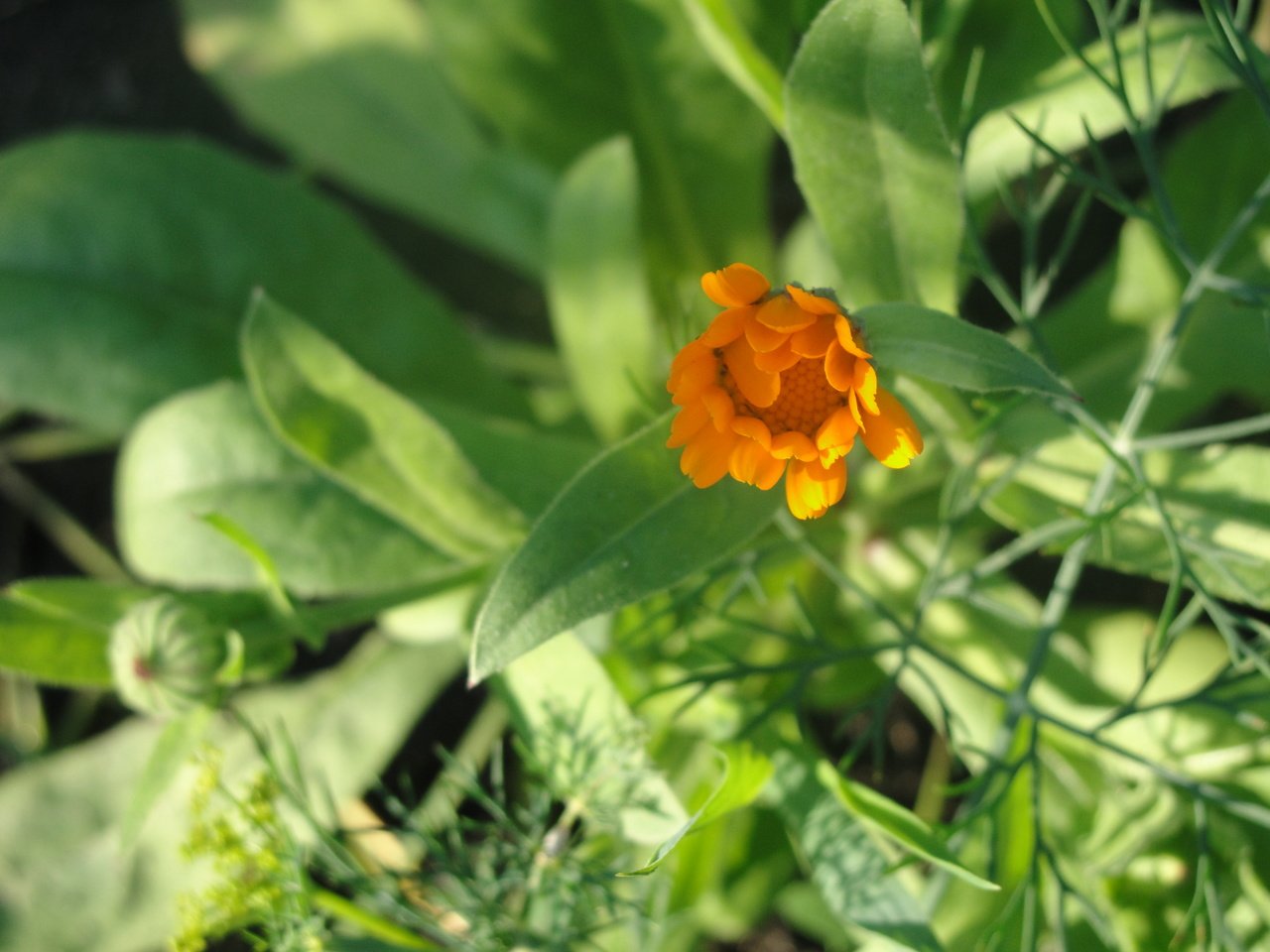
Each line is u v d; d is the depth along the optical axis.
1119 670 0.65
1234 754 0.61
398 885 0.60
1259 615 0.69
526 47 0.69
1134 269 0.68
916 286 0.57
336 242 0.70
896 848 0.59
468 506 0.61
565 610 0.55
